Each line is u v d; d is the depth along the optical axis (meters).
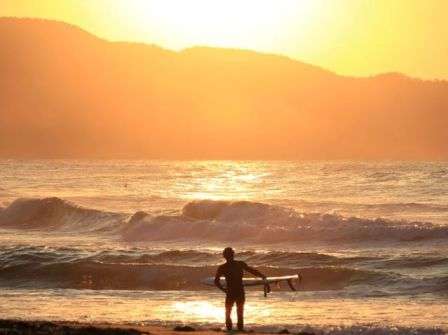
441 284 65.62
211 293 65.38
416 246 92.00
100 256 80.19
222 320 53.22
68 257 79.12
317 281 68.94
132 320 53.59
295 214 107.44
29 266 75.88
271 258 78.50
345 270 69.31
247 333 45.28
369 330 48.84
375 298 61.75
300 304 59.38
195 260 79.12
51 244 102.50
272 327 50.03
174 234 105.50
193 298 63.06
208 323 51.84
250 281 52.44
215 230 103.88
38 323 47.53
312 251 90.69
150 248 96.69
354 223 101.19
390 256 79.00
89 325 48.75
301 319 53.47
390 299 61.22
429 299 61.09
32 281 73.56
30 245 97.06
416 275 70.62
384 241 95.44
